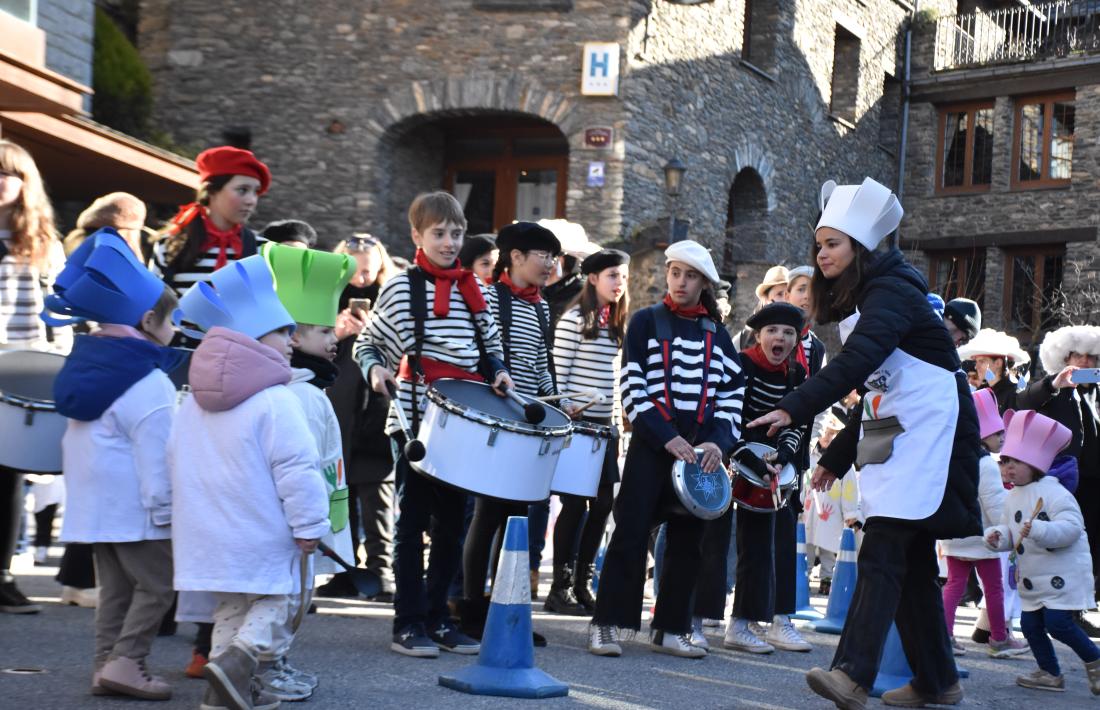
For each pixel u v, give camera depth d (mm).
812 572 10742
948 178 26062
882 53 25312
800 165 22516
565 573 7285
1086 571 5812
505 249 6582
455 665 5238
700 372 5992
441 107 17984
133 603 4348
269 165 18500
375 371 5359
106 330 4414
